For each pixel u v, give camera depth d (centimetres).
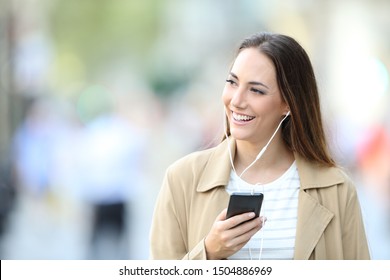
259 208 744
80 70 6981
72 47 6681
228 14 7444
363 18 6112
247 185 800
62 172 3431
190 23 7556
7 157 3312
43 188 3278
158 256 802
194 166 812
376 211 3009
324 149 811
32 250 2739
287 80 774
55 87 6431
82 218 3052
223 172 798
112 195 2294
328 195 802
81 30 6594
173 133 5922
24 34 4644
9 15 4422
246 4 7312
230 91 779
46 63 5825
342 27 6122
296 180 805
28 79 4547
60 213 3347
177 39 7625
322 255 784
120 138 2297
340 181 805
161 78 7756
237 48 793
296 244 776
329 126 927
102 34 6781
